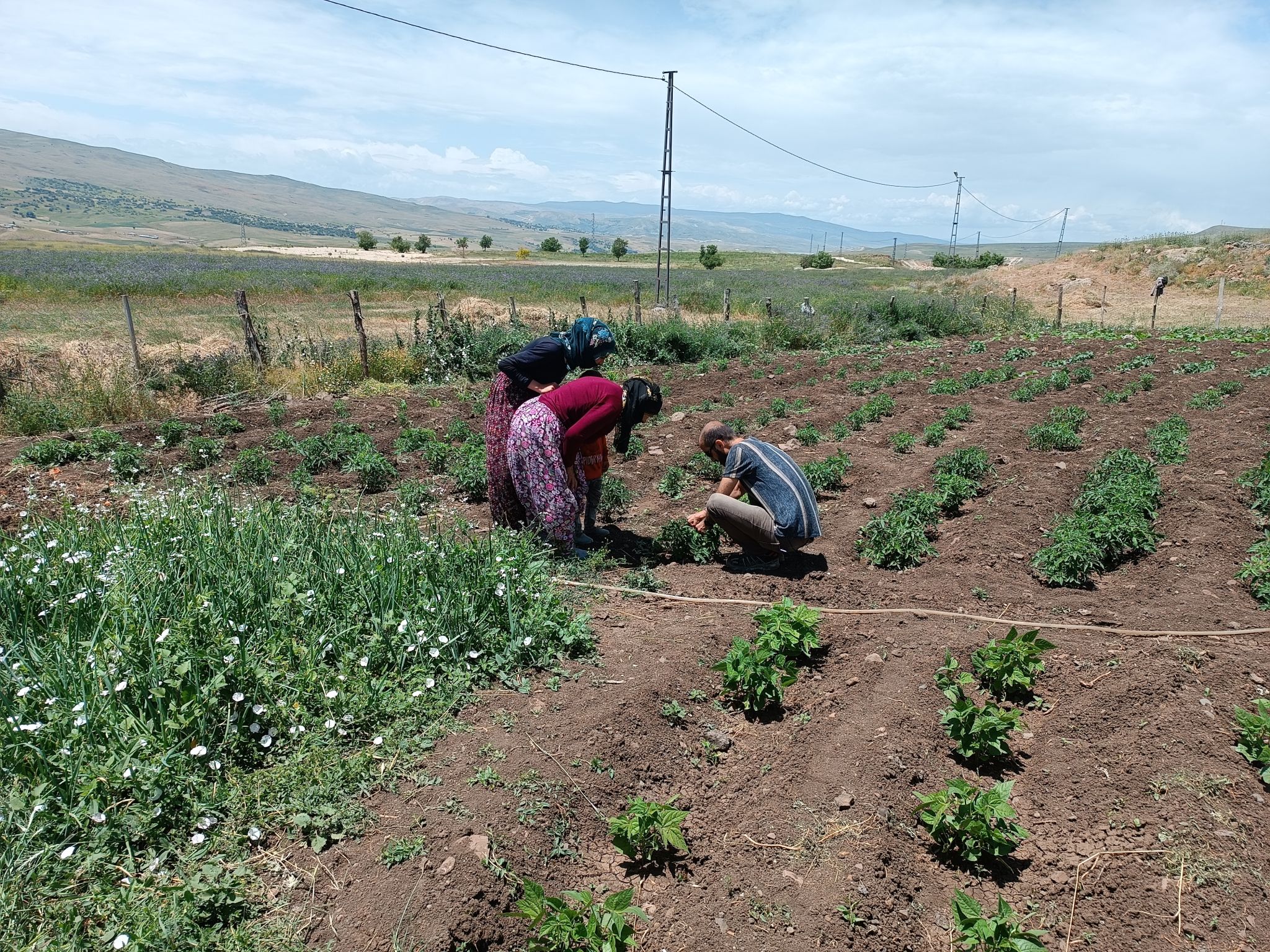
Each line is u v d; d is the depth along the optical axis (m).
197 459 9.63
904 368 17.73
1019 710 4.57
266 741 3.59
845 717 4.41
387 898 3.01
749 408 13.14
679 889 3.33
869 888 3.28
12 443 10.52
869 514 7.87
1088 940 3.13
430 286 41.06
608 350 6.28
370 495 8.54
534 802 3.56
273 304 32.53
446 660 4.54
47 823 3.06
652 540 7.18
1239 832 3.50
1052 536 6.86
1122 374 15.58
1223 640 5.12
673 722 4.33
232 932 2.81
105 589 4.59
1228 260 41.31
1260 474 7.75
